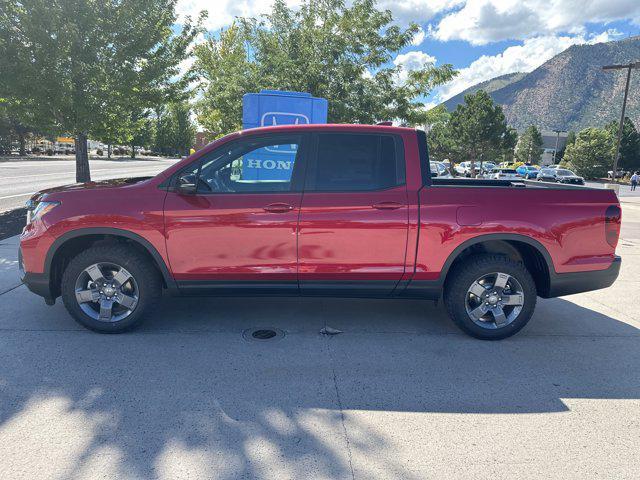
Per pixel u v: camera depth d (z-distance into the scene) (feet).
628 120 228.02
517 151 353.10
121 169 122.52
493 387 11.58
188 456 8.70
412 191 13.85
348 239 13.70
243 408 10.38
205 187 13.93
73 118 39.91
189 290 14.10
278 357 12.97
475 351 13.67
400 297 14.47
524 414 10.41
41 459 8.52
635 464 8.77
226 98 49.60
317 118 28.07
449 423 10.00
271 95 27.68
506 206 13.88
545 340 14.66
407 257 13.85
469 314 14.32
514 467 8.62
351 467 8.52
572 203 14.07
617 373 12.46
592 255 14.28
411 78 48.60
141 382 11.41
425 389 11.41
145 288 14.08
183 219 13.62
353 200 13.65
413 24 47.50
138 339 13.98
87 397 10.66
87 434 9.29
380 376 12.00
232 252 13.76
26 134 201.26
